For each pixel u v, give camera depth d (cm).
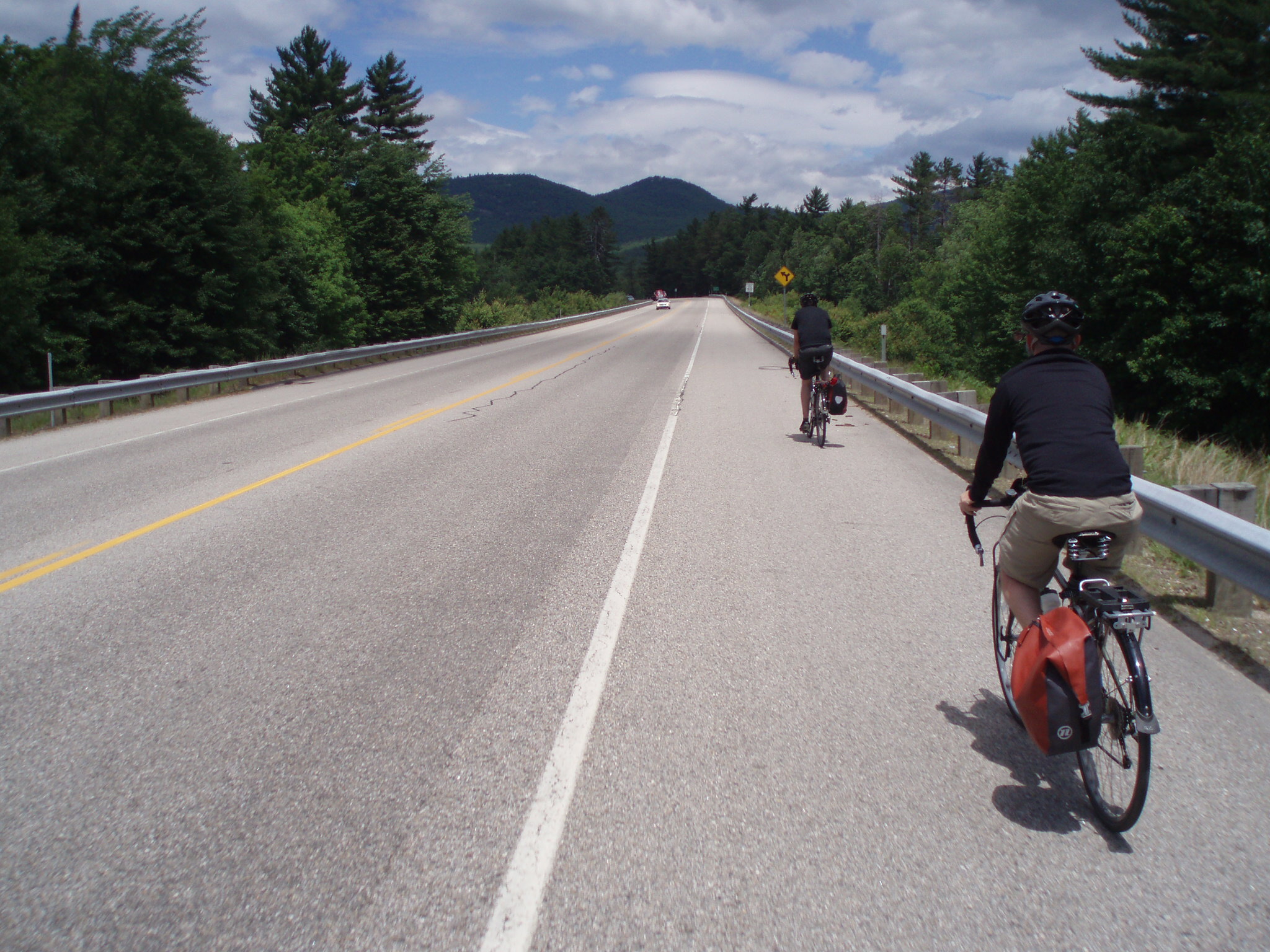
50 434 1355
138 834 320
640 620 530
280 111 6912
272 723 402
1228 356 2477
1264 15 2953
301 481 927
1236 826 324
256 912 279
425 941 265
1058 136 4209
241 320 3177
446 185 5384
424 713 411
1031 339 376
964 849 310
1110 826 319
